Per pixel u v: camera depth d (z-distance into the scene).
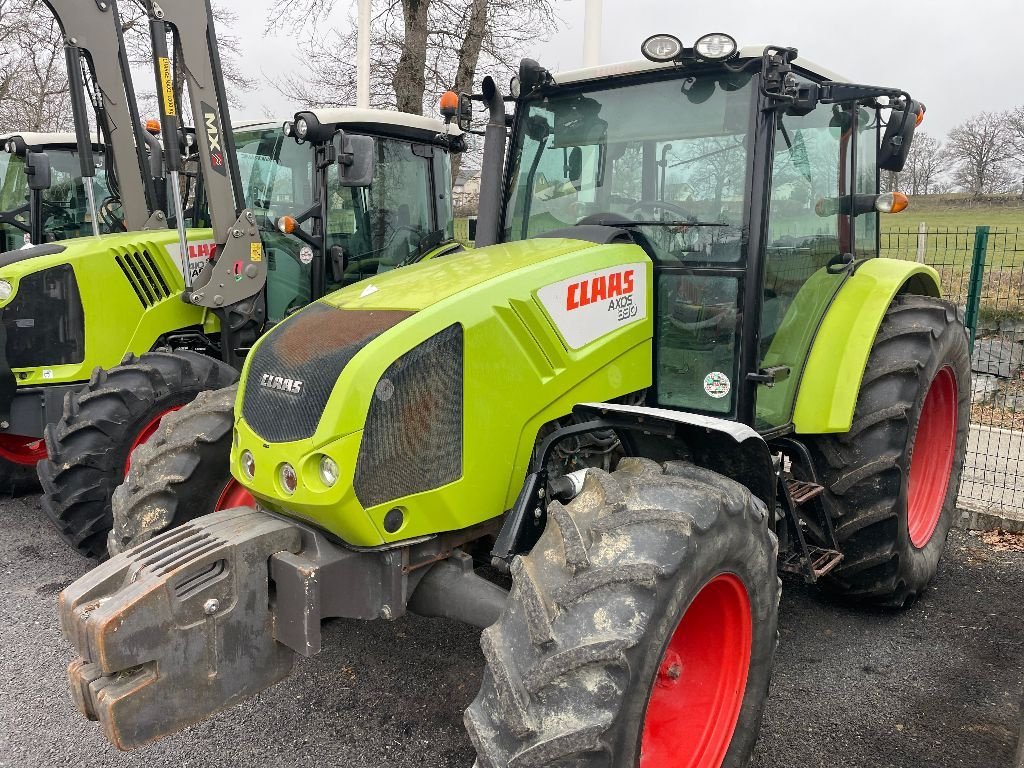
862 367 3.44
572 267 2.73
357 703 3.13
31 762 2.79
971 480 5.34
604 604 2.01
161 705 2.16
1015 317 7.04
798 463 3.47
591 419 2.81
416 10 11.16
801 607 3.95
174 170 4.76
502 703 1.95
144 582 2.13
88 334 5.08
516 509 2.48
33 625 3.78
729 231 2.97
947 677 3.32
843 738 2.91
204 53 4.77
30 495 5.69
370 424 2.27
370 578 2.43
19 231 7.25
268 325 5.55
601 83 3.29
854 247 3.84
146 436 4.26
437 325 2.40
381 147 5.79
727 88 2.98
